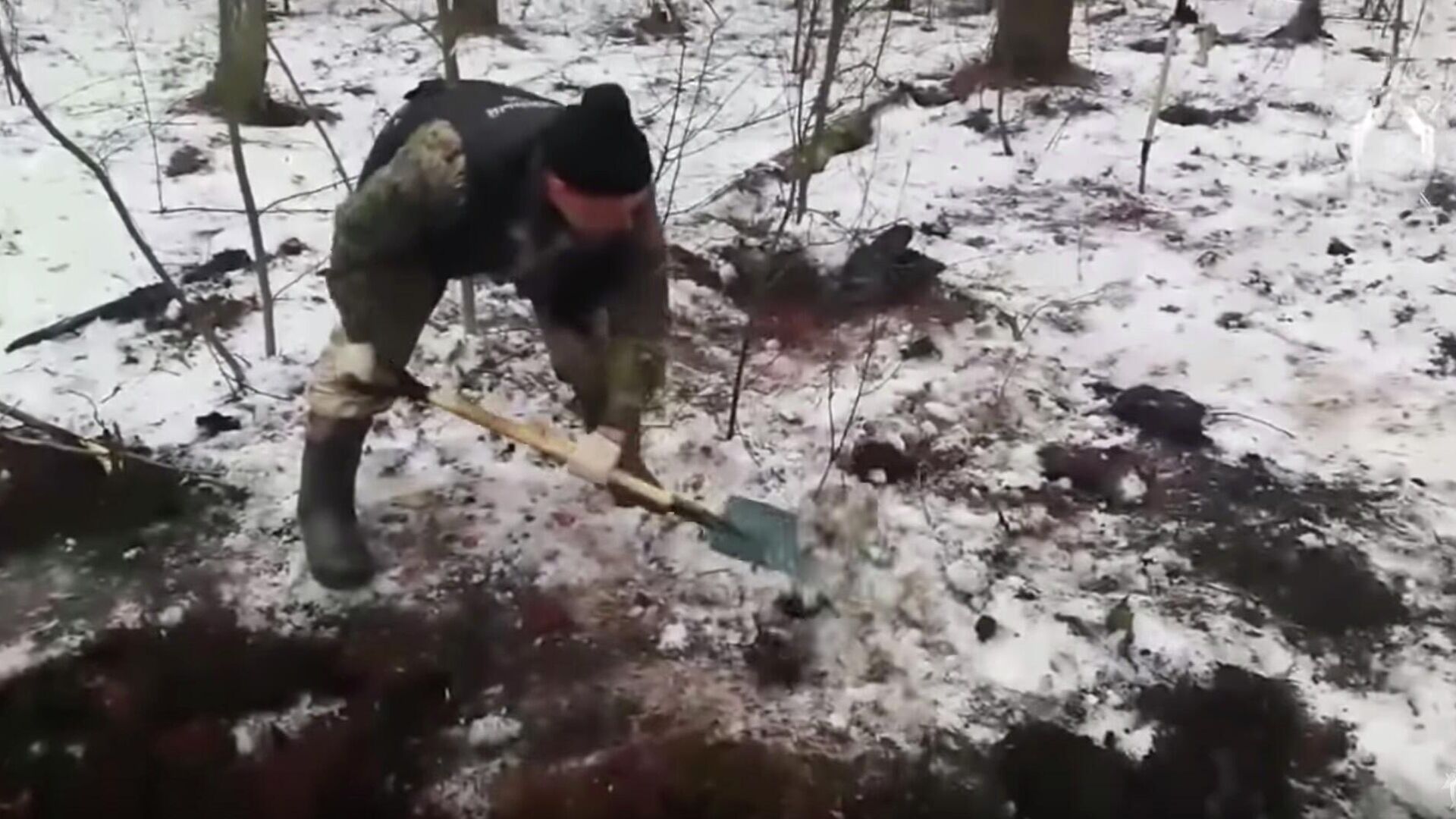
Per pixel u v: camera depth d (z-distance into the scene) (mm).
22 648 3004
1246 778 2750
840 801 2703
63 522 3424
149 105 6688
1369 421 4082
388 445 3805
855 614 3162
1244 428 4000
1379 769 2773
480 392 4117
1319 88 7840
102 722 2822
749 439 3883
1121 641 3084
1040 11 7629
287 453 3752
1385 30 9359
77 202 5547
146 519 3451
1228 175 6266
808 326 4602
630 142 2592
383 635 3082
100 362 4211
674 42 8930
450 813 2670
